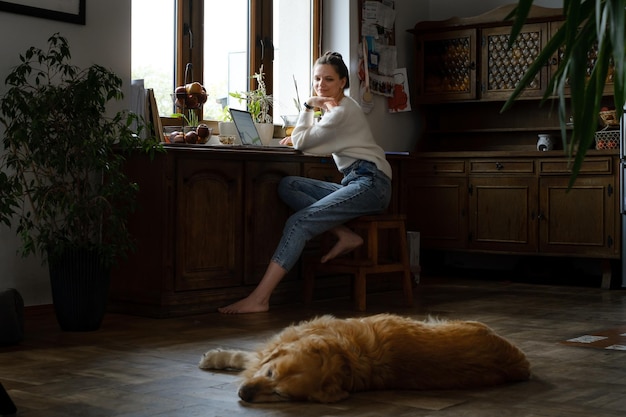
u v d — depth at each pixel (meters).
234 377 2.44
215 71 5.10
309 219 4.08
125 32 4.25
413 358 2.15
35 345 3.04
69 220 3.31
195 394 2.21
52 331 3.39
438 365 2.17
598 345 3.06
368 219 4.17
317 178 4.62
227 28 5.18
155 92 4.71
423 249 6.21
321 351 2.06
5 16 3.76
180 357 2.79
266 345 2.18
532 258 5.91
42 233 3.38
